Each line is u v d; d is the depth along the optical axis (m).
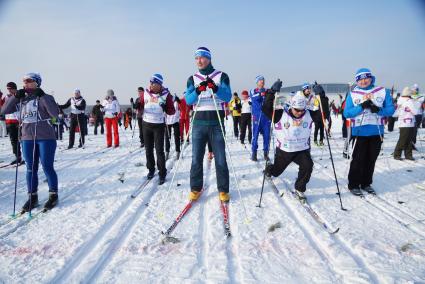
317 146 8.23
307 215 3.13
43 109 3.43
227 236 2.65
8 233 2.76
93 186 4.37
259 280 1.99
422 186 4.14
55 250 2.44
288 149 3.60
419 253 2.31
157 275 2.07
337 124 17.84
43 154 3.43
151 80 4.42
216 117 3.53
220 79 3.43
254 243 2.51
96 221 3.03
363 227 2.82
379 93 3.71
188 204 3.45
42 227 2.89
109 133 8.93
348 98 3.90
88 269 2.15
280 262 2.21
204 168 5.48
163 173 4.52
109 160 6.64
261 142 9.55
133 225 2.96
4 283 1.99
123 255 2.35
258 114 5.83
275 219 3.03
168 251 2.41
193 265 2.19
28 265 2.21
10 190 4.26
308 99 5.81
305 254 2.33
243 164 5.74
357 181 3.83
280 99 3.88
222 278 2.03
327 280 1.98
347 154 6.30
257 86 5.86
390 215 3.13
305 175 3.53
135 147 8.94
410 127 5.97
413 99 5.96
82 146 9.09
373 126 3.72
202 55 3.37
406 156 6.20
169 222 3.00
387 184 4.28
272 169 3.96
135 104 8.86
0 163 6.45
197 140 3.58
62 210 3.37
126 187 4.30
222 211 3.28
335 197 3.74
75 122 8.75
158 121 4.49
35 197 3.50
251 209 3.33
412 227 2.83
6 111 3.41
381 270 2.08
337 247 2.42
